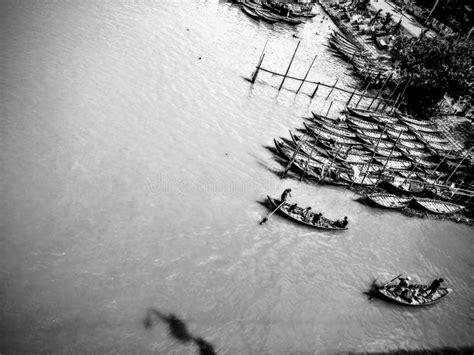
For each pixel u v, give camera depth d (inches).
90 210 930.1
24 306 703.7
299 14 3011.8
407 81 2095.2
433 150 1732.3
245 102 1664.6
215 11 2682.1
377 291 951.0
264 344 773.9
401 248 1160.2
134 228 924.6
